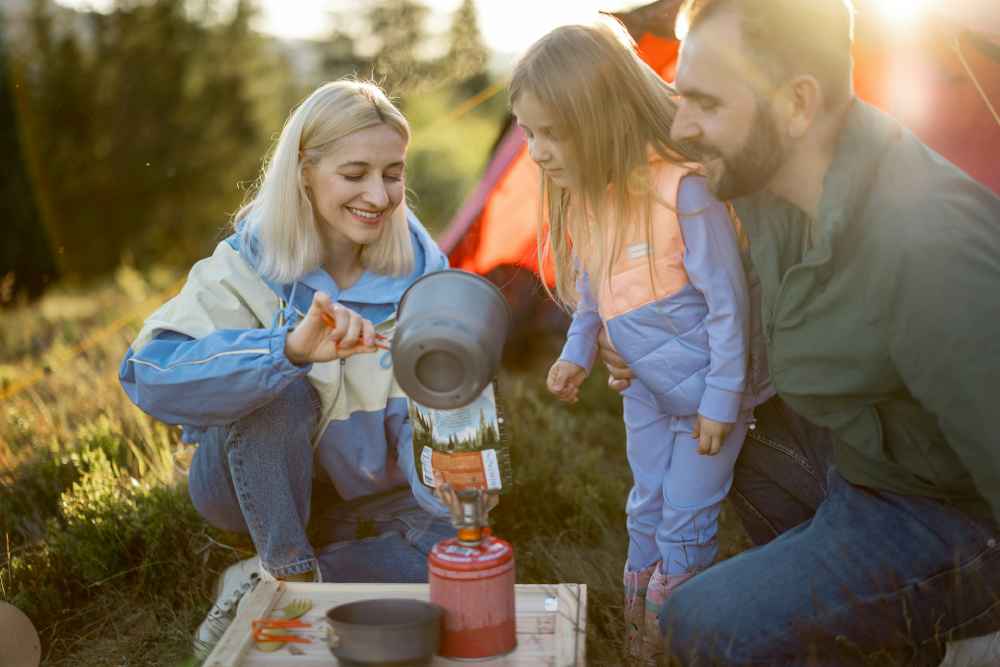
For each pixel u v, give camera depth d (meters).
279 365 2.28
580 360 2.65
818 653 2.04
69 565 2.89
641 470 2.58
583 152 2.34
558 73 2.30
